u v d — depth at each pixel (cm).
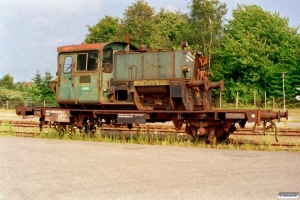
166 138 1377
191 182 726
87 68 1443
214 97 4462
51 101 4503
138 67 1401
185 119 1320
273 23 4359
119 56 1444
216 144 1278
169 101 1345
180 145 1266
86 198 629
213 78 4494
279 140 1402
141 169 838
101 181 735
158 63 1366
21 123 2050
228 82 4381
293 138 1453
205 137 1327
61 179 751
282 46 4259
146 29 5131
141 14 5688
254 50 4216
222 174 791
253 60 4091
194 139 1341
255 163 906
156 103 1358
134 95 1361
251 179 747
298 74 3925
